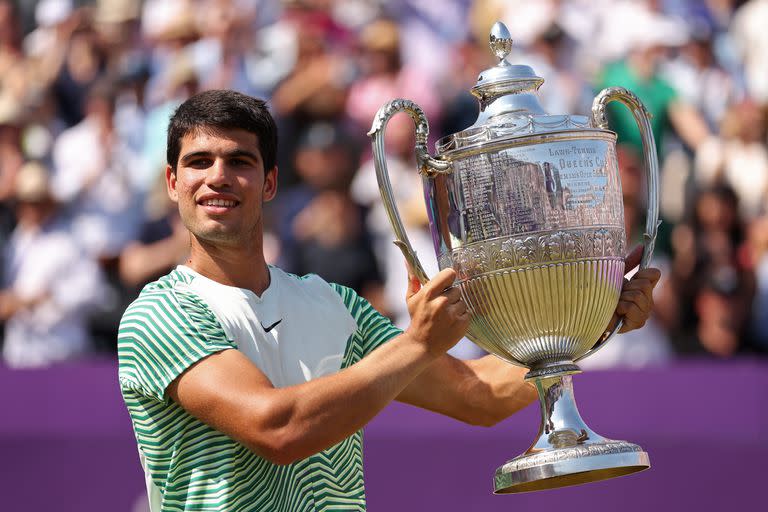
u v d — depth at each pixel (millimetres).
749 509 21844
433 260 25031
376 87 26797
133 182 25922
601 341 11211
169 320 10375
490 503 21031
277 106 26484
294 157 25922
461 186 10508
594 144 10531
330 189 25094
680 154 26922
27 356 24562
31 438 21281
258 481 10383
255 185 10711
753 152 27172
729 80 28156
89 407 21406
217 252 10797
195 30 27703
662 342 24688
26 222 25312
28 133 26594
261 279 11008
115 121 26609
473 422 12234
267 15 27984
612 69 27484
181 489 10453
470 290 10609
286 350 10789
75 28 28016
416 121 10734
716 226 25938
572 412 10945
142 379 10391
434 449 21172
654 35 27625
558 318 10539
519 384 12031
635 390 22188
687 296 25359
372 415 9867
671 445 22031
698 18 28453
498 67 10930
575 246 10320
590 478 11391
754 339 25453
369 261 24938
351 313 11461
